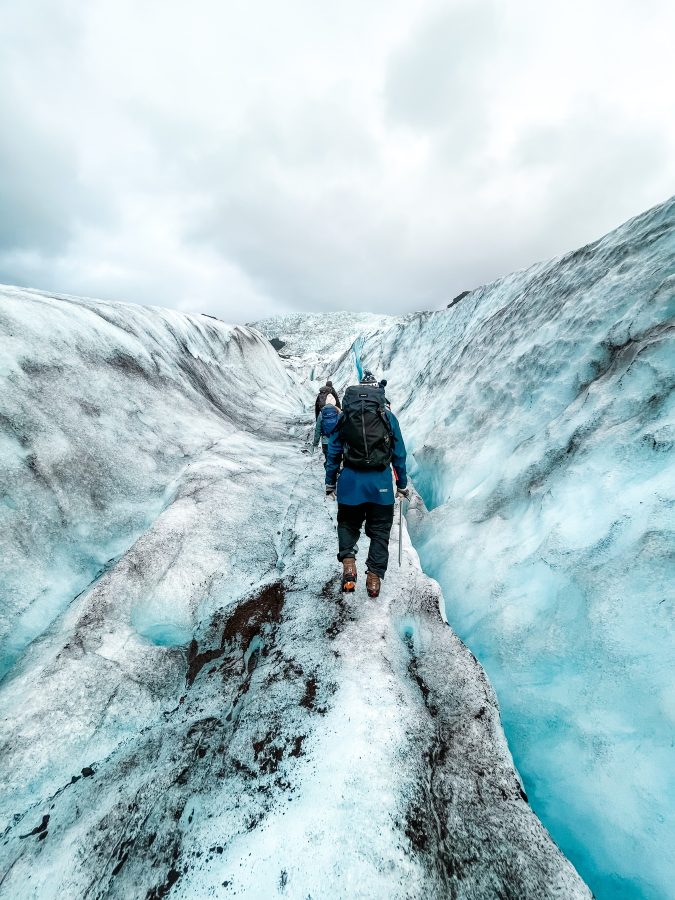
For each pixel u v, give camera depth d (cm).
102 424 394
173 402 564
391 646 218
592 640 205
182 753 171
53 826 149
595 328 396
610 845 159
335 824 132
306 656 212
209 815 144
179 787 156
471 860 133
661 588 194
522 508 329
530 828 146
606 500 258
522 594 261
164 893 123
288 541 348
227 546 317
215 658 232
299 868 122
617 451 277
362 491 237
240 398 984
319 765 153
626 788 163
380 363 1452
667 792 154
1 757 168
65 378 391
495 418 465
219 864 127
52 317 434
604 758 174
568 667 208
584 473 288
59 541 285
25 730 177
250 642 238
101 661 212
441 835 137
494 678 233
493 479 388
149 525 346
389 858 123
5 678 208
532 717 206
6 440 295
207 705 200
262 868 123
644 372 300
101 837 142
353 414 240
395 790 142
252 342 1393
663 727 165
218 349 1105
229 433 619
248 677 211
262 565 310
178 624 255
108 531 320
